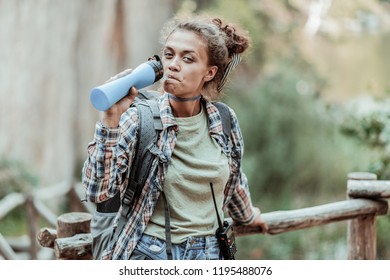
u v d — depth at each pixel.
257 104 11.99
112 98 2.07
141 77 2.19
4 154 10.52
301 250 9.04
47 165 11.00
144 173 2.26
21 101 10.94
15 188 9.59
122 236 2.29
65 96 11.20
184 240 2.30
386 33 17.25
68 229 2.96
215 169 2.33
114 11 11.95
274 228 3.34
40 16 11.06
